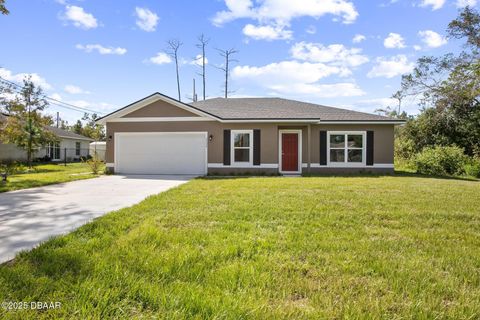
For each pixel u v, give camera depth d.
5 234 3.96
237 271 2.68
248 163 14.14
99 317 1.92
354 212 5.22
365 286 2.47
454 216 5.04
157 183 10.27
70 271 2.62
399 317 2.03
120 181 10.96
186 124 14.16
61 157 28.83
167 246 3.39
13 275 2.52
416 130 21.44
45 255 3.01
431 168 15.60
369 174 13.96
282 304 2.17
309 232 4.02
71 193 7.81
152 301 2.14
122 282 2.40
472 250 3.40
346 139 14.47
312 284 2.49
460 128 19.41
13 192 8.00
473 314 2.07
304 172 14.64
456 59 18.53
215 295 2.25
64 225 4.45
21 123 18.64
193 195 7.07
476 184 9.77
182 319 1.93
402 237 3.86
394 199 6.56
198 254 3.10
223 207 5.57
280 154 15.01
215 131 14.12
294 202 6.10
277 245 3.44
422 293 2.37
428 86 20.39
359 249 3.37
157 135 14.27
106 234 3.81
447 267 2.91
